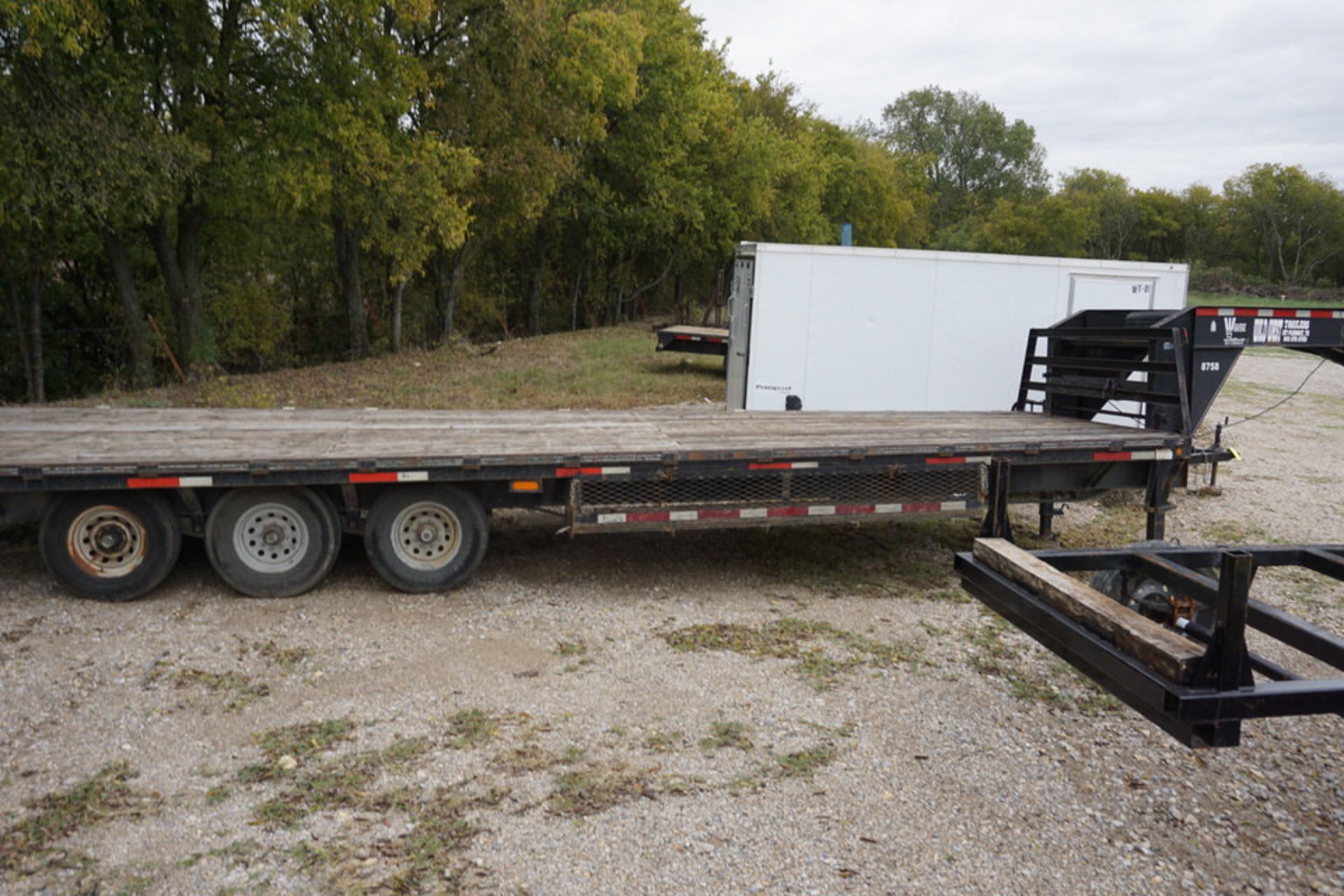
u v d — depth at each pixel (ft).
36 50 41.27
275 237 85.81
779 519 22.74
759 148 126.93
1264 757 15.40
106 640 18.69
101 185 47.09
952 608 22.74
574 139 96.53
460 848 12.03
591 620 20.85
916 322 35.45
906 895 11.42
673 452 21.79
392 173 65.62
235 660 17.89
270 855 11.75
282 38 56.54
